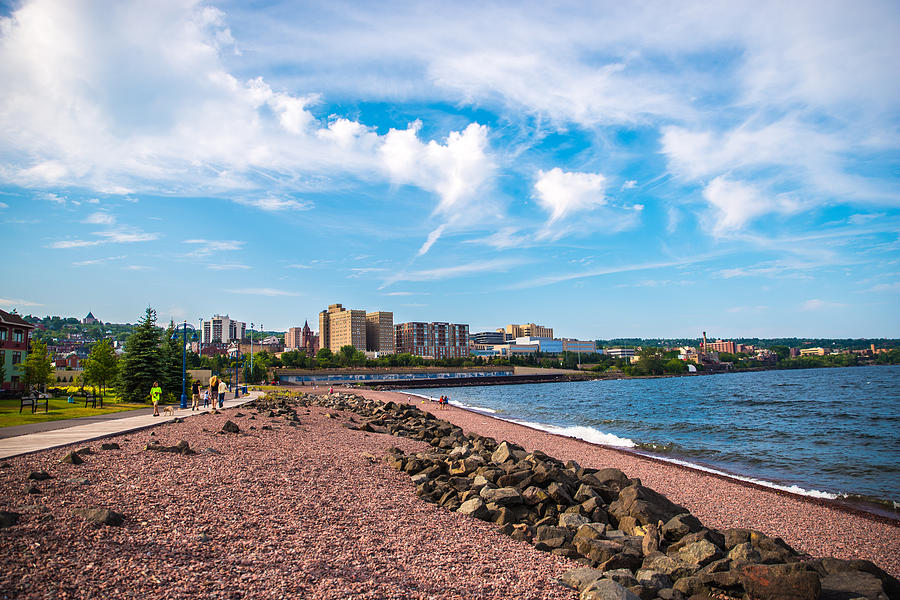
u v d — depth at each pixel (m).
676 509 14.35
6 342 61.03
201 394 45.31
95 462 13.61
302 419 31.92
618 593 7.63
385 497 13.50
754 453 32.12
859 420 52.03
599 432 41.62
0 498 9.80
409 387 157.62
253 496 11.67
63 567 7.18
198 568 7.63
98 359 65.06
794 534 15.79
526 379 183.88
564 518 13.12
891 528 16.41
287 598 7.02
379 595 7.42
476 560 9.38
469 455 21.69
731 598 8.64
